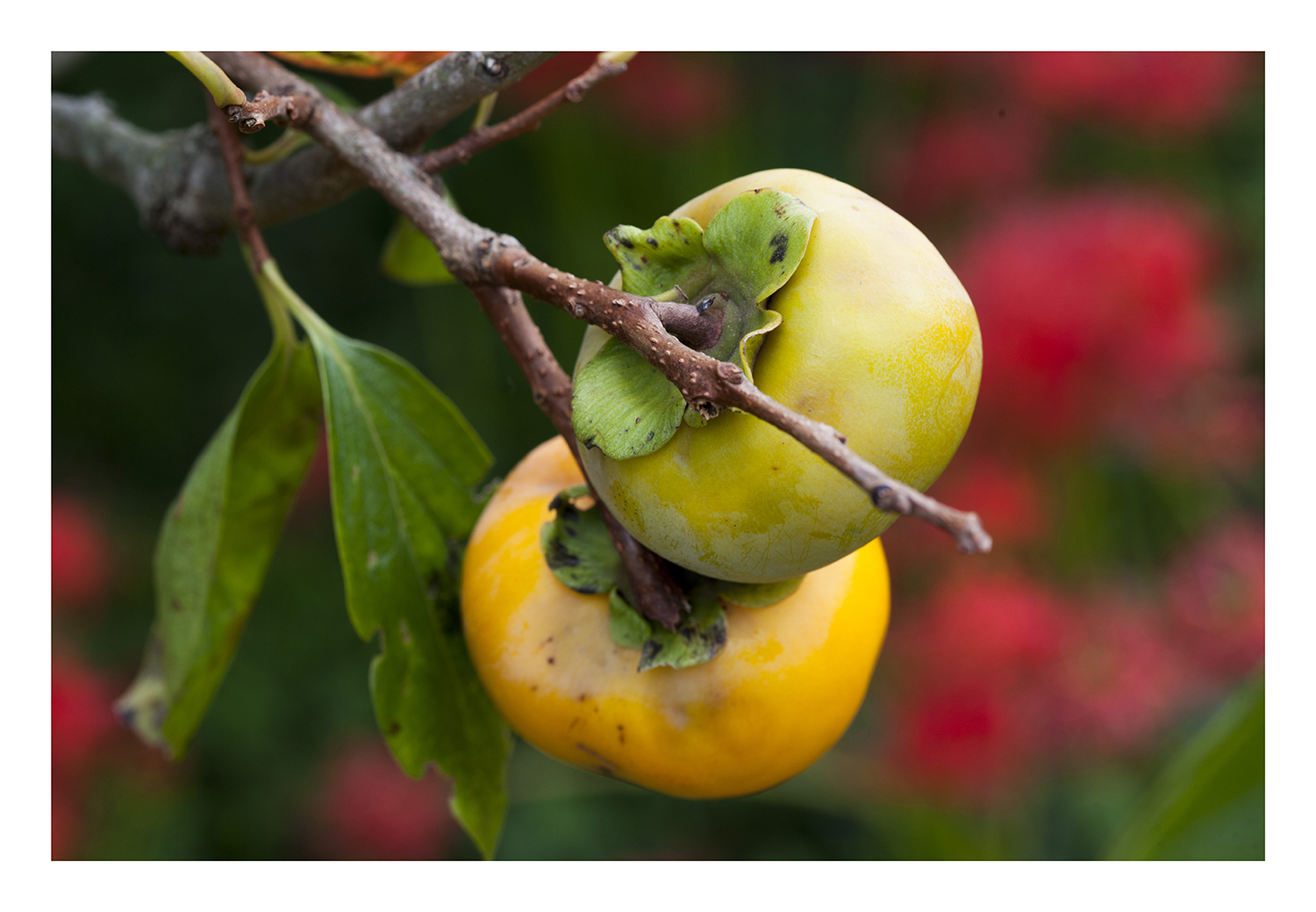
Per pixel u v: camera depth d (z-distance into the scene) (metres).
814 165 1.08
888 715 0.85
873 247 0.46
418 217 0.49
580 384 0.46
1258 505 0.92
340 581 1.05
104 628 1.03
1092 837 0.80
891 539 0.85
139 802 0.92
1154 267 0.77
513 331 0.48
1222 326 0.85
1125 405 0.79
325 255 1.11
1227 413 0.82
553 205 0.99
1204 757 0.57
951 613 0.77
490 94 0.51
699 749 0.48
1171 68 0.89
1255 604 0.76
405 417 0.52
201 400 1.12
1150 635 0.77
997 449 0.83
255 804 0.95
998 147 0.95
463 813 0.52
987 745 0.75
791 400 0.45
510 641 0.49
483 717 0.52
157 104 1.00
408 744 0.51
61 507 1.00
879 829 0.87
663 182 0.98
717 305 0.46
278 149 0.54
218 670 0.56
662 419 0.46
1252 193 1.03
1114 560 0.89
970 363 0.46
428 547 0.52
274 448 0.55
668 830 0.96
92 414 1.09
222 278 1.09
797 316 0.45
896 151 1.00
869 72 1.04
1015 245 0.81
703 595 0.48
